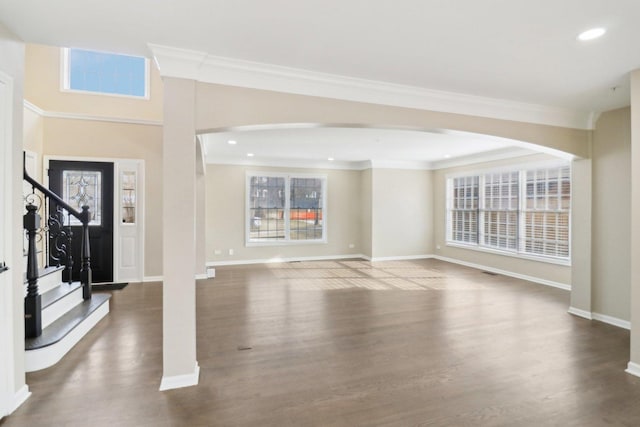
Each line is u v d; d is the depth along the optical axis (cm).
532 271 582
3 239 210
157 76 598
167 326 243
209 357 292
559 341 330
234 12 193
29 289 285
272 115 271
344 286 552
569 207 521
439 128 324
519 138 358
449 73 279
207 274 628
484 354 301
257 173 770
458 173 759
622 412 219
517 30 211
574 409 222
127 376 258
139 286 521
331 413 216
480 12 192
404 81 296
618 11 190
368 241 815
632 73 271
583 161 402
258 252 774
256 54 246
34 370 265
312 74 277
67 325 313
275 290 524
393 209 813
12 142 217
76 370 266
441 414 215
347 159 790
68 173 516
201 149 412
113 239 537
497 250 652
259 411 217
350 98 294
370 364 282
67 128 514
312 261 795
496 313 415
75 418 208
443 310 427
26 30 214
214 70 254
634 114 269
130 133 544
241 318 394
